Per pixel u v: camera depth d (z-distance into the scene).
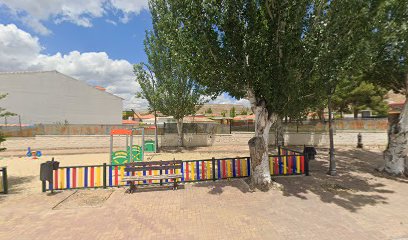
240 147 22.16
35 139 22.31
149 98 20.80
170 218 6.42
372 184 9.33
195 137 23.30
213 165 9.97
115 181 9.30
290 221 6.12
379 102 26.56
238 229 5.75
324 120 22.72
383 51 10.33
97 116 36.53
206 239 5.33
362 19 8.63
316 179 10.06
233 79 8.60
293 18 7.88
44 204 7.54
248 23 8.20
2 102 31.50
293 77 7.97
